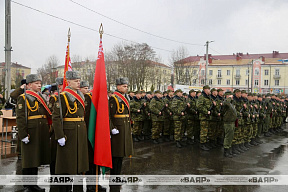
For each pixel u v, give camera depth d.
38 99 5.09
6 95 11.43
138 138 10.59
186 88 18.95
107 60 33.03
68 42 6.13
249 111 9.30
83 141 4.68
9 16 11.48
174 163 7.12
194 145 9.76
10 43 11.57
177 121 9.28
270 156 8.26
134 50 31.70
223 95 9.47
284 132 14.20
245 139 9.45
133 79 30.75
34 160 4.87
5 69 11.52
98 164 4.81
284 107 14.78
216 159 7.66
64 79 5.66
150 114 10.47
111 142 5.31
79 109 4.69
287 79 53.75
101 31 5.08
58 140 4.38
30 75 5.12
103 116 4.89
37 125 4.96
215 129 9.44
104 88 4.98
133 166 6.77
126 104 5.50
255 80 55.75
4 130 10.70
